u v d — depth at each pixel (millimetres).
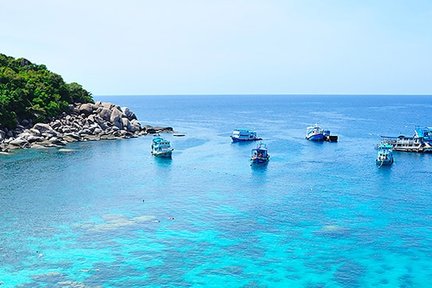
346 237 62281
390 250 58156
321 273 51906
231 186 90375
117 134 156500
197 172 103562
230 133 188750
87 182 91438
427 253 57375
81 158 117000
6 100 132625
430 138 138500
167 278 50312
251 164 112375
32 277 49781
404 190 88000
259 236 62531
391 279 50750
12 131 132375
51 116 147875
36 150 125312
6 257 54656
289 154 130500
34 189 84812
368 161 119562
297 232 64125
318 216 71188
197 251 57406
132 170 104500
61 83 163750
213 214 71938
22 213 70625
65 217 69250
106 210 73125
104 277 50219
